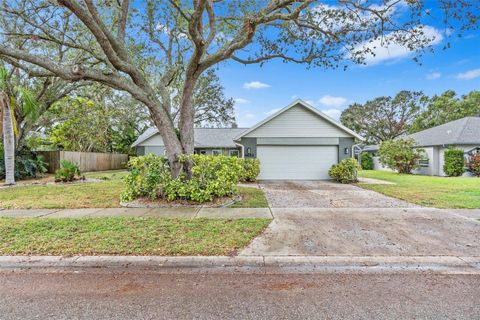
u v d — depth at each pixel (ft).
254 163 44.83
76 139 75.66
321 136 48.88
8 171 37.81
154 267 11.93
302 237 15.20
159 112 26.81
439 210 21.93
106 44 22.66
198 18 22.59
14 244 13.84
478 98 103.50
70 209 22.54
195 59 25.58
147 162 25.63
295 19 23.06
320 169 49.16
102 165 73.15
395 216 20.04
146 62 35.40
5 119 37.68
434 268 11.73
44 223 17.52
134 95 25.32
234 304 8.97
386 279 10.75
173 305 8.92
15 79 44.60
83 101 68.95
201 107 101.55
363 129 133.80
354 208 22.95
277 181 46.85
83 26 34.71
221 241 14.34
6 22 31.63
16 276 11.14
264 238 15.01
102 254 12.76
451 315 8.29
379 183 41.65
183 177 26.05
